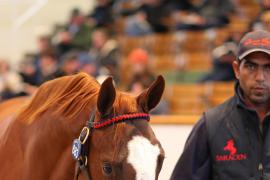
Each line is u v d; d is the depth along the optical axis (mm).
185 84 13914
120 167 4539
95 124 4828
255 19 13516
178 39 15180
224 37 14555
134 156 4523
